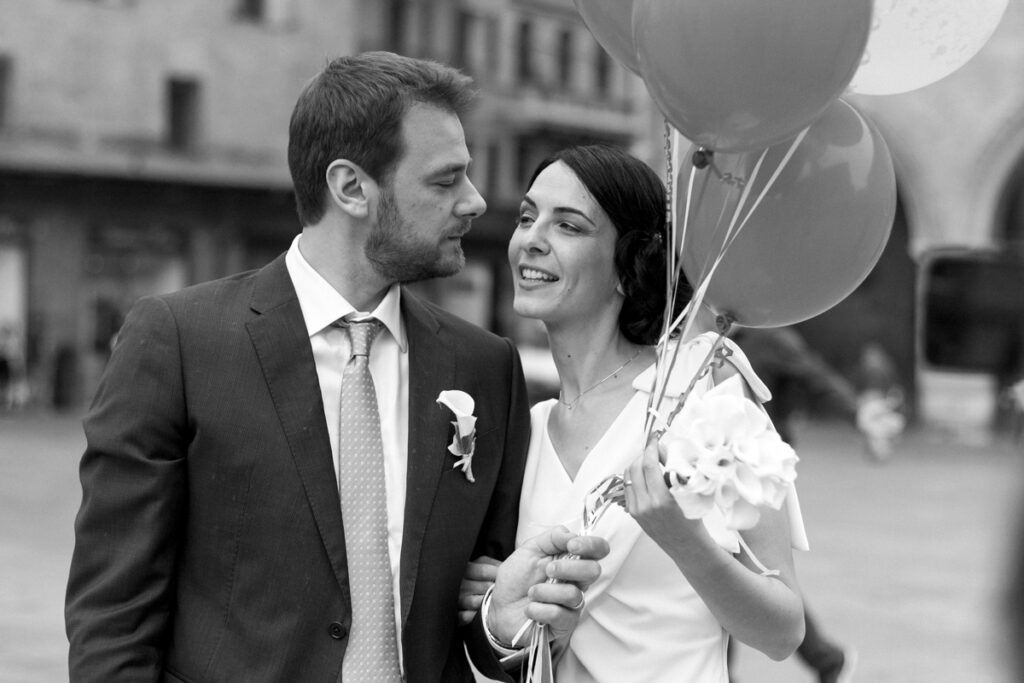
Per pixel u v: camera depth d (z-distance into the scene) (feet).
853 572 32.50
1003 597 3.27
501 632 8.95
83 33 81.30
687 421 7.64
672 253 8.66
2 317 80.74
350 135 8.80
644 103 98.68
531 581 8.95
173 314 8.89
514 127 95.71
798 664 22.86
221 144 85.76
